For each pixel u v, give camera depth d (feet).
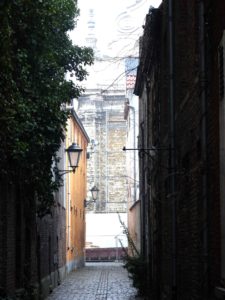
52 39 70.44
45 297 101.50
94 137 263.49
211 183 41.39
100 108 262.47
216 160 39.65
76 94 77.61
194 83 47.26
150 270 95.25
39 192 76.18
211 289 41.27
